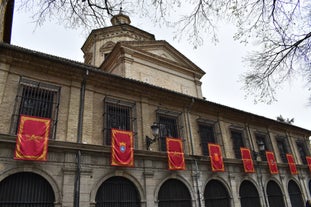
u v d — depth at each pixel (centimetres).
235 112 1730
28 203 862
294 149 2147
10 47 973
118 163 1062
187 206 1232
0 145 866
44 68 1084
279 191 1775
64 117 1068
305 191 1964
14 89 989
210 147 1441
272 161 1780
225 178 1462
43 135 938
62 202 909
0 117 913
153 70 1889
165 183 1223
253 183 1605
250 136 1802
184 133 1428
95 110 1170
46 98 1077
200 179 1330
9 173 852
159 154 1225
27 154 877
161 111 1400
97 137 1119
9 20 1372
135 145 1212
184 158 1305
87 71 1148
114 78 1230
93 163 1035
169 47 2092
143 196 1109
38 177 917
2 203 819
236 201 1434
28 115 994
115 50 1853
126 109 1294
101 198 1019
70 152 997
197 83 2092
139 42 1909
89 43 2300
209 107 1598
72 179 962
